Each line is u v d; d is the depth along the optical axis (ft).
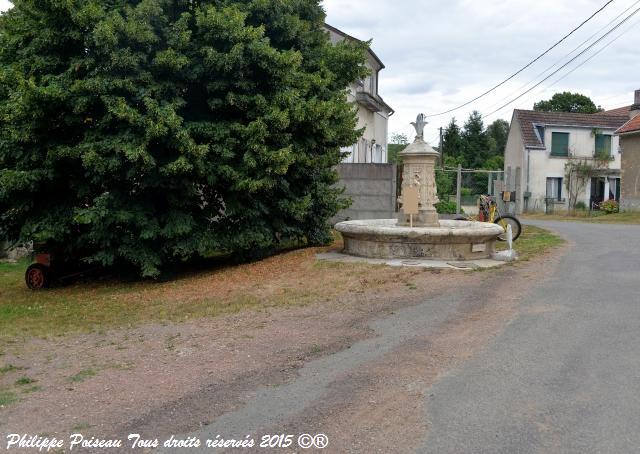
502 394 15.24
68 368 19.57
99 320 27.20
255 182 32.60
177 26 32.68
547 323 21.62
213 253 45.16
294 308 26.45
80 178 34.71
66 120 32.19
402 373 17.13
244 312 26.37
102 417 15.03
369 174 53.67
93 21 31.17
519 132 121.19
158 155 32.89
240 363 19.03
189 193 33.91
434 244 35.04
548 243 42.78
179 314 27.04
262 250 40.70
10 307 31.76
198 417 14.75
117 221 33.19
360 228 36.11
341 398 15.51
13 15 37.40
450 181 120.47
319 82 37.19
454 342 19.93
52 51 32.94
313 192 41.91
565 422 13.52
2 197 35.04
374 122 85.20
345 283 30.07
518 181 108.06
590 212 99.91
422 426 13.58
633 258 35.19
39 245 39.60
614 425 13.30
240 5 35.68
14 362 20.59
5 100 34.60
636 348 18.51
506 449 12.37
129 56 30.94
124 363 19.83
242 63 32.91
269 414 14.71
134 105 32.09
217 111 35.24
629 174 94.38
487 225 38.86
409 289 28.30
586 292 26.32
